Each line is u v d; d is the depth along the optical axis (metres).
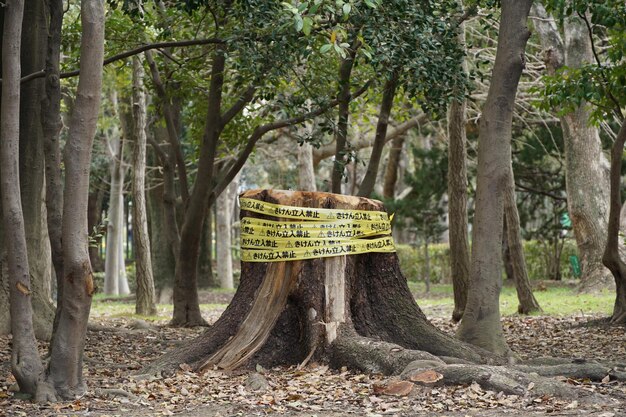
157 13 13.81
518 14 9.43
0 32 11.59
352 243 8.55
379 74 11.72
